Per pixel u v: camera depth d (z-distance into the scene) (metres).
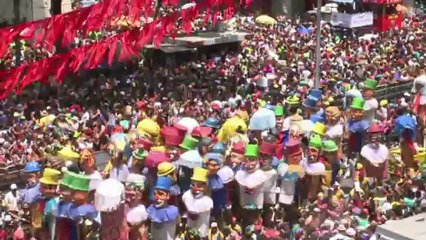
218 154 29.22
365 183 32.34
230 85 52.53
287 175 30.08
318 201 28.97
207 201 27.97
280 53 60.38
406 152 34.34
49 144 37.47
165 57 59.84
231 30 65.44
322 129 32.56
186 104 44.91
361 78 51.47
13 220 28.83
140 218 26.94
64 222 26.50
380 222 27.81
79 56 33.34
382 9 74.12
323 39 65.56
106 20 36.78
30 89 49.41
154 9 49.56
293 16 80.44
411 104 39.28
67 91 50.44
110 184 26.25
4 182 34.19
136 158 29.36
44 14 67.25
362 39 67.00
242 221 30.03
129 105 46.44
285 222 29.61
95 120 42.62
